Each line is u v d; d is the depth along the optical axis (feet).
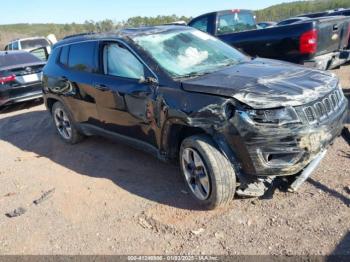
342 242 10.21
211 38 16.79
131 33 15.85
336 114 11.78
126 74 15.14
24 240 12.29
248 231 11.19
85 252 11.29
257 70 13.28
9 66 30.04
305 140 10.80
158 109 13.25
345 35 24.88
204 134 12.27
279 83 11.74
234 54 15.98
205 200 12.32
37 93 31.12
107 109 16.19
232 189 11.84
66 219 13.15
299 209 11.84
